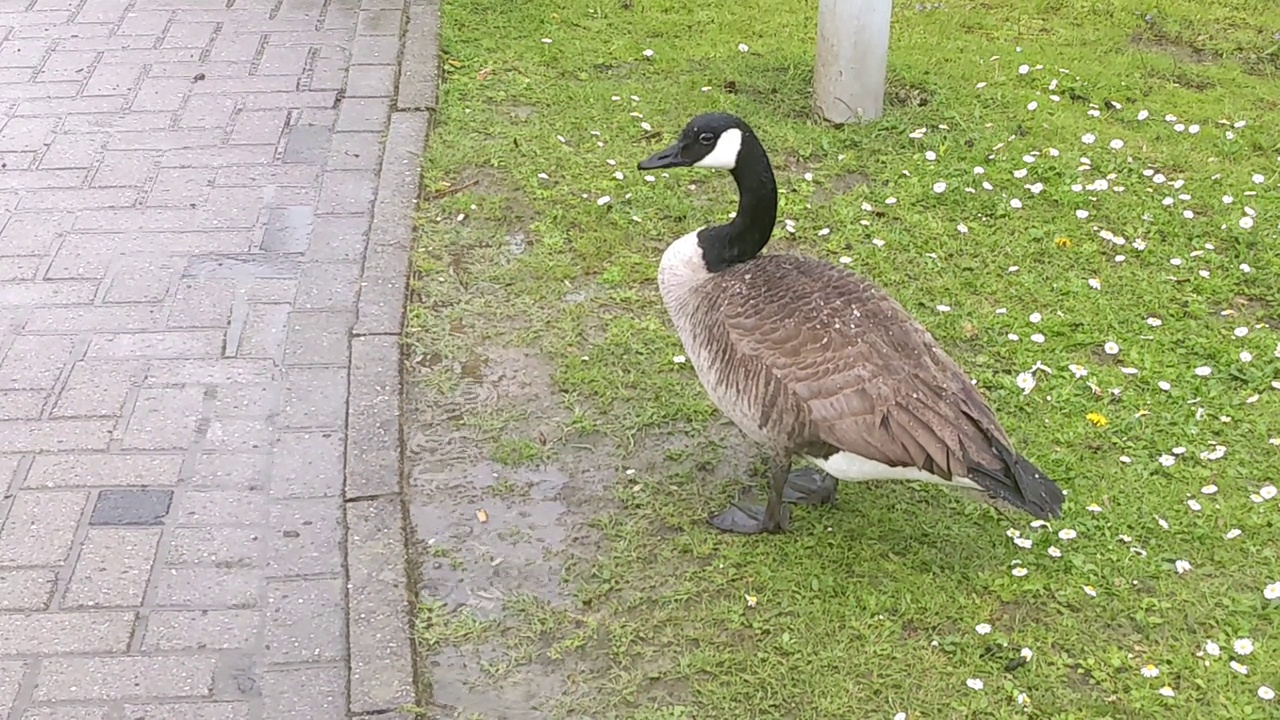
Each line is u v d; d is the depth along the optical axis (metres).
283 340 3.33
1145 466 3.12
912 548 2.98
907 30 4.41
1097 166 3.85
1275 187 3.80
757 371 2.87
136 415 3.16
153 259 3.50
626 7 4.48
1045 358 3.33
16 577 2.89
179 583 2.90
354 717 2.74
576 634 2.85
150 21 4.37
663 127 3.95
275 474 3.07
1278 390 3.27
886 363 2.84
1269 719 2.75
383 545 2.95
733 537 2.99
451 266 3.52
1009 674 2.81
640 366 3.30
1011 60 4.26
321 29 4.36
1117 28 4.46
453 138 3.88
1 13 4.37
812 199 3.74
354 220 3.63
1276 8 4.57
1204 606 2.89
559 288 3.47
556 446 3.15
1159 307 3.46
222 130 3.91
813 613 2.88
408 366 3.29
